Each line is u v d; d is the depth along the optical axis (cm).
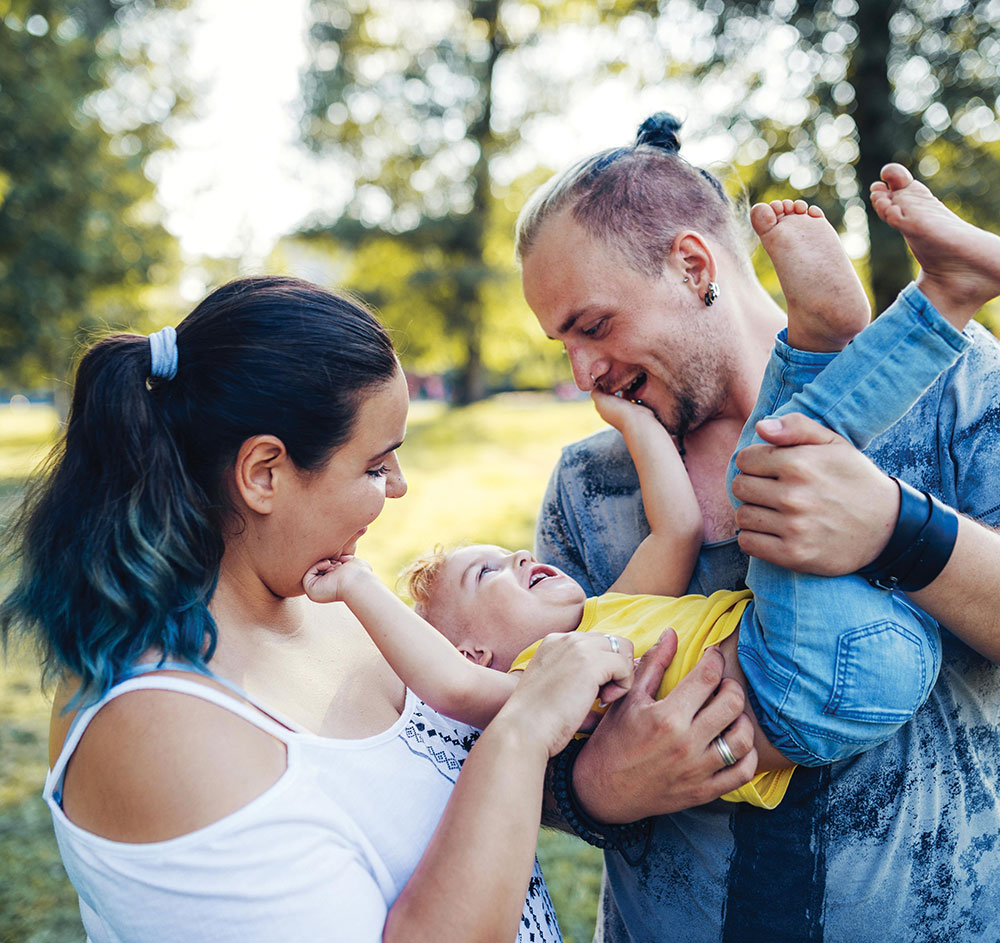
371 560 751
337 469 114
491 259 2453
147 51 1571
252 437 109
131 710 96
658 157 163
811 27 850
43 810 349
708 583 163
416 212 2394
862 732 124
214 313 113
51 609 103
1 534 110
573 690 115
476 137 2359
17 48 1208
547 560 190
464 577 186
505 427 1911
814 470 117
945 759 134
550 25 2114
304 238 2364
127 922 95
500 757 108
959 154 843
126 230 1459
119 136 1493
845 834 133
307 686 119
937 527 118
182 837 93
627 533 177
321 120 2328
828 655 123
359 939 98
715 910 141
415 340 2492
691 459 171
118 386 108
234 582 117
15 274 1261
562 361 2602
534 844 106
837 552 119
